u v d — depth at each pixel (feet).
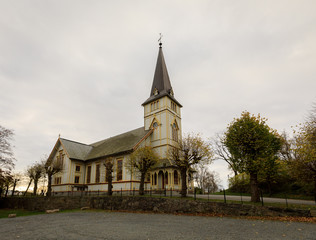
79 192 129.49
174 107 139.23
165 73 149.28
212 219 49.01
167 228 39.40
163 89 139.44
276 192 100.32
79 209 86.99
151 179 107.55
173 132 129.80
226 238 30.78
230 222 44.24
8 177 108.47
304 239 29.60
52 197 96.78
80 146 160.45
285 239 29.76
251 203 54.49
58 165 122.62
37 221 54.80
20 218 64.39
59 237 33.88
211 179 229.45
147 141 127.03
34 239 33.04
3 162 105.09
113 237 32.83
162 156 119.03
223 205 55.11
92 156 140.56
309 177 64.44
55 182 145.28
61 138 153.58
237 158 63.52
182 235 33.22
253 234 32.99
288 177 98.78
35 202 100.99
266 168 59.11
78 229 40.40
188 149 79.41
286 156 118.62
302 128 67.36
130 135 141.38
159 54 157.28
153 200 69.21
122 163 114.73
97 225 44.65
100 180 124.67
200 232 35.22
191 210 59.88
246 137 60.85
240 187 112.16
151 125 134.10
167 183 109.29
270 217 47.39
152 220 50.19
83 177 141.28
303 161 63.57
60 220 54.80
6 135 106.42
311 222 41.24
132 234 34.68
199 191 127.03
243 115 65.72
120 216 59.93
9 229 43.80
